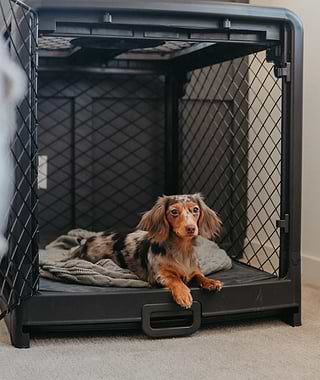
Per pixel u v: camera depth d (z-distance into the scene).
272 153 2.33
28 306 1.51
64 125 2.62
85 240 2.00
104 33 1.59
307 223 2.28
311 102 2.24
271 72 2.39
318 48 2.20
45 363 1.39
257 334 1.61
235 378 1.30
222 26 1.62
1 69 1.35
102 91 2.65
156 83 2.71
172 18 1.59
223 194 2.68
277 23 1.68
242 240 2.59
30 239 1.52
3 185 1.38
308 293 2.05
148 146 2.73
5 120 1.37
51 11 1.51
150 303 1.57
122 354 1.45
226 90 2.64
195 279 1.67
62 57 2.49
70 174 2.64
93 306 1.55
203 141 2.70
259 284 1.67
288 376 1.31
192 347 1.50
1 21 1.64
